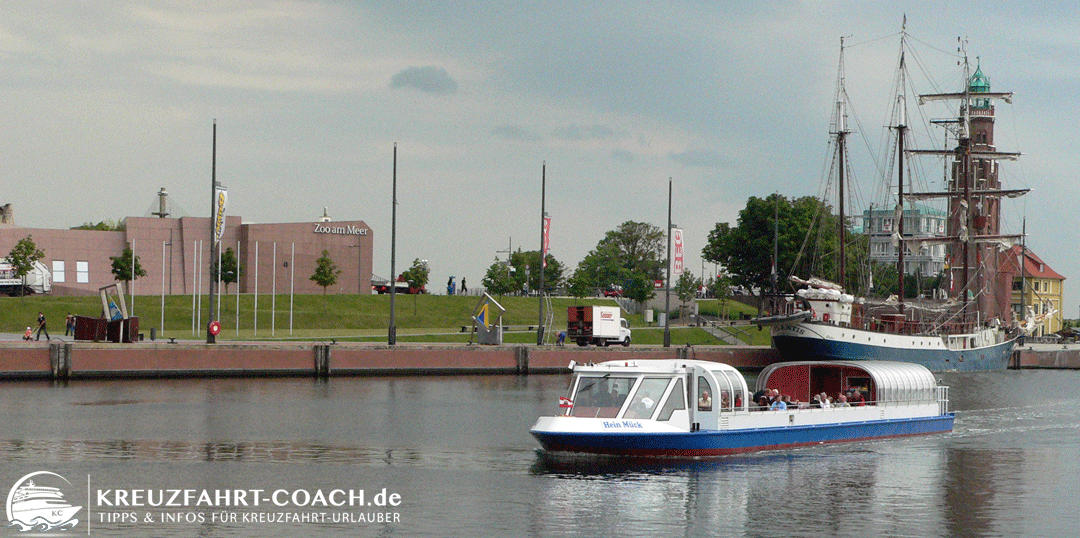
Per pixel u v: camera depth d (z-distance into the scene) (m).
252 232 184.75
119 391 75.12
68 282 180.50
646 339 140.62
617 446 45.53
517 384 90.62
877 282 182.62
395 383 89.25
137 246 182.88
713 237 187.25
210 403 67.94
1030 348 150.75
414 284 179.75
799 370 56.81
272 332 129.38
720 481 41.66
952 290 148.50
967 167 146.25
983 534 33.88
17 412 61.22
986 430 61.06
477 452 48.44
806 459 47.47
